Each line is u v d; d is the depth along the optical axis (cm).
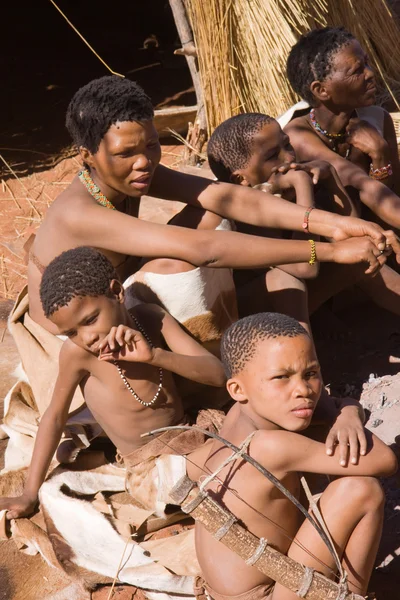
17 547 340
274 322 269
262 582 273
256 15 609
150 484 335
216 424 346
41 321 378
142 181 345
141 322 347
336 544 263
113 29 914
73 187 364
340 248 336
